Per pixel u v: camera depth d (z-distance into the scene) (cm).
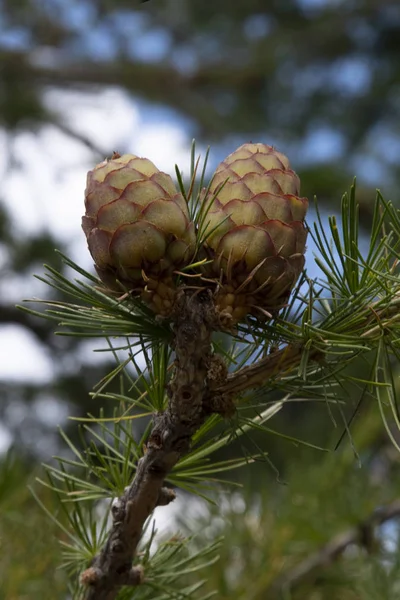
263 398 46
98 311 44
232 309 43
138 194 43
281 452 113
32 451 141
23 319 158
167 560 48
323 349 44
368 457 81
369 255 44
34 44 203
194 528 62
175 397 44
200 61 213
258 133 209
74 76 197
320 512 67
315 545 65
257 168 44
